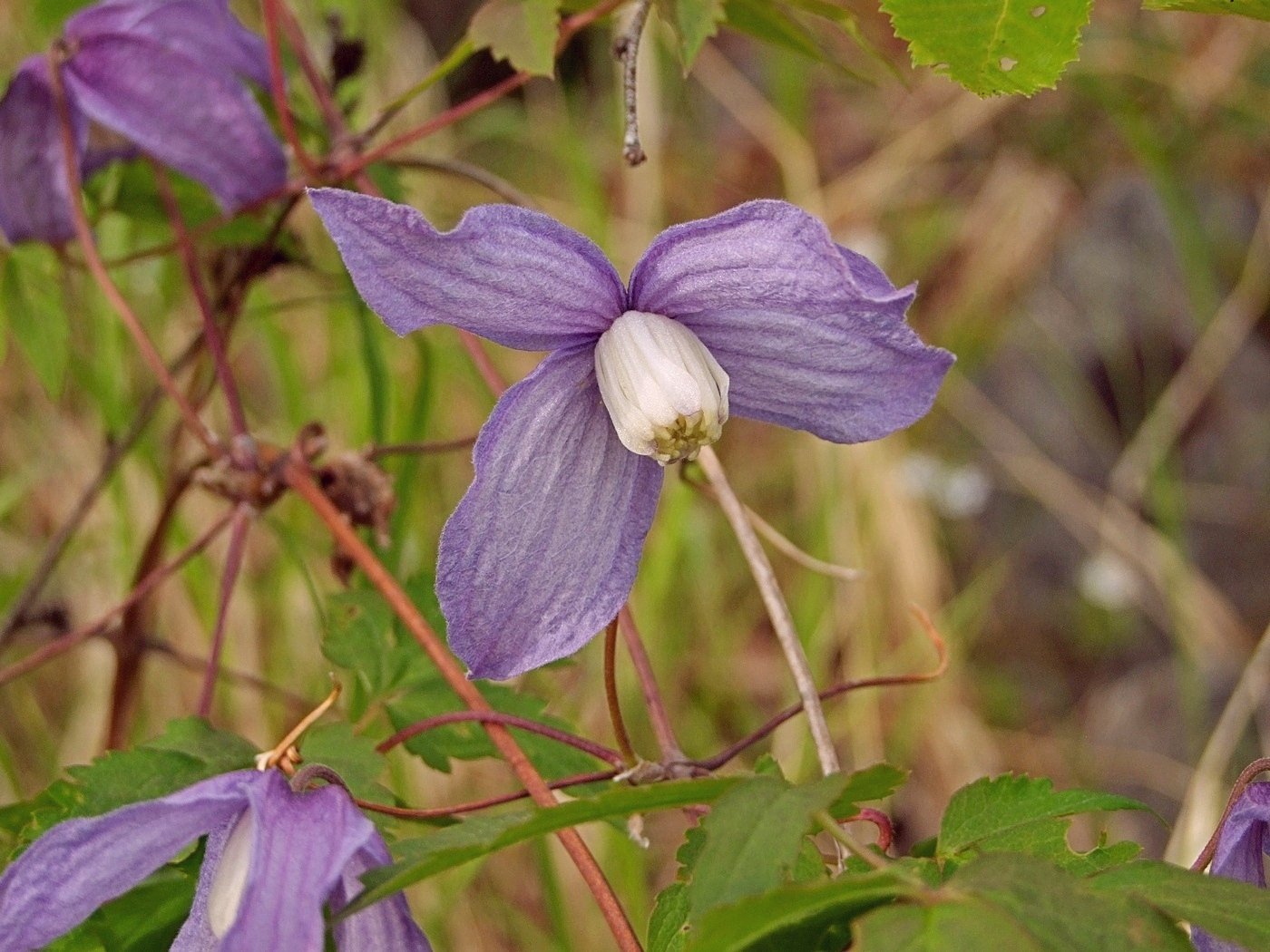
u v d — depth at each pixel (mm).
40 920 322
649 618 592
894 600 700
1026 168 823
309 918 314
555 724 405
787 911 304
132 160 464
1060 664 738
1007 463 774
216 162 435
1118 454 772
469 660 340
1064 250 802
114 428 533
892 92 854
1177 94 789
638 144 372
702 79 847
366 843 324
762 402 347
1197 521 746
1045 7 340
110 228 548
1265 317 766
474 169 464
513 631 342
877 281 341
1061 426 779
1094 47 801
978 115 827
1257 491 744
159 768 374
